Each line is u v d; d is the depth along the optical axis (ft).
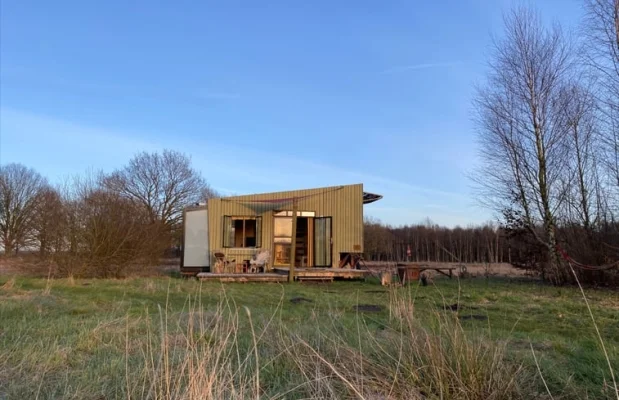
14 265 53.31
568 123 50.60
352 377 11.68
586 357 14.83
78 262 50.88
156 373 11.21
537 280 53.11
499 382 11.23
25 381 11.77
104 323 18.74
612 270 44.62
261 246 55.16
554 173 51.03
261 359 13.64
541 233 51.67
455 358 11.73
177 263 77.82
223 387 10.40
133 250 53.83
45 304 26.08
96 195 53.98
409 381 11.53
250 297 33.71
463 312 26.17
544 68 52.06
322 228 55.42
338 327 16.42
